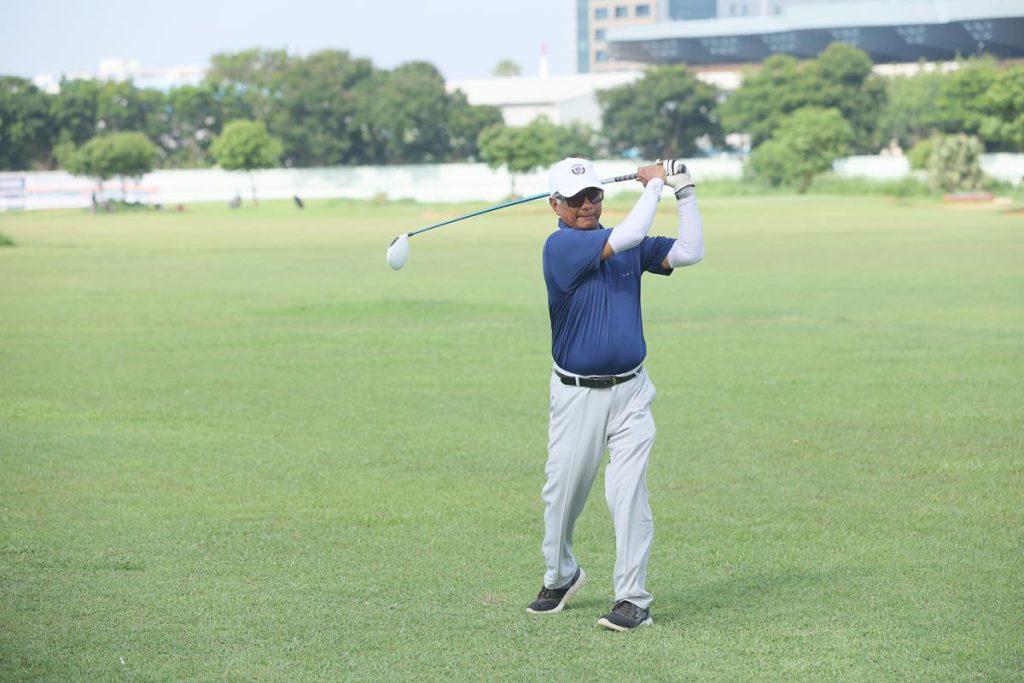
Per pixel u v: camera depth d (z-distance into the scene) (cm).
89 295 3219
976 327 2355
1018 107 9512
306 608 793
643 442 760
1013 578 848
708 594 820
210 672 682
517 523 1010
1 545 941
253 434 1396
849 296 2992
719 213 7800
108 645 725
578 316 750
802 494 1096
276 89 16062
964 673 675
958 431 1377
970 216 7100
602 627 751
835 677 670
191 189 14988
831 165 11538
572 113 17512
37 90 16112
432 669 684
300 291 3303
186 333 2373
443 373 1844
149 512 1045
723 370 1828
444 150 15888
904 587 828
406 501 1084
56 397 1655
